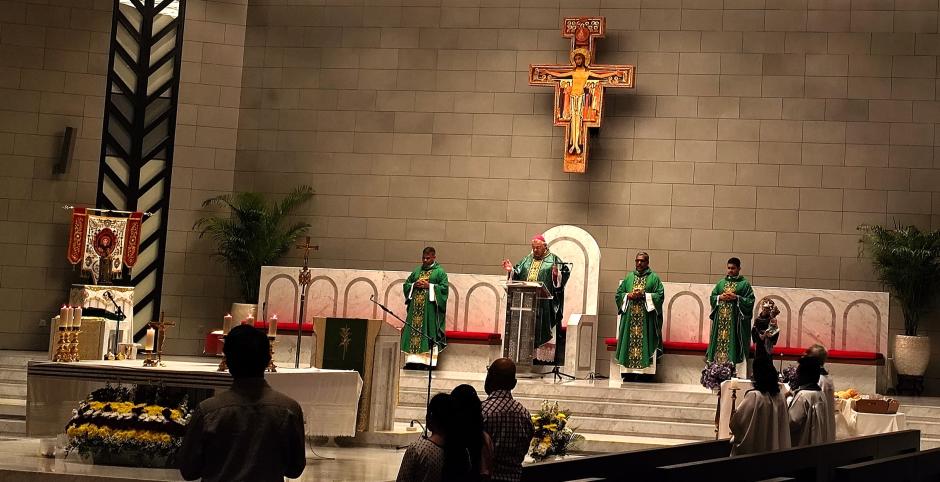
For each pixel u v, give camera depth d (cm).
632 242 1864
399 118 1948
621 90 1884
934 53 1808
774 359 1662
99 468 919
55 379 983
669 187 1861
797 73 1842
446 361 1772
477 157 1920
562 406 1480
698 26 1873
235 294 1934
